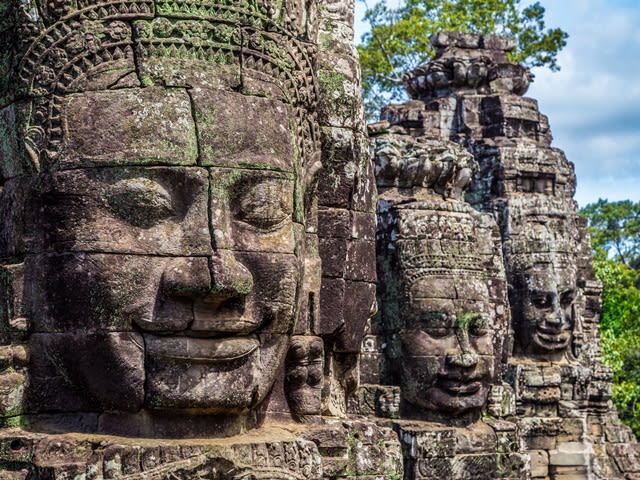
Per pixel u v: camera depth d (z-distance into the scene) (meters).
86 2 5.91
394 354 13.00
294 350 6.57
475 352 12.95
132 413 5.79
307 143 6.62
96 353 5.73
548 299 17.56
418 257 12.94
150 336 5.72
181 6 5.94
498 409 13.52
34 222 5.94
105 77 5.83
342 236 7.29
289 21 6.47
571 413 17.09
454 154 13.73
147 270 5.71
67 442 5.64
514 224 17.67
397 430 12.35
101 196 5.73
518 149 18.00
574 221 18.19
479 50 19.25
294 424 6.59
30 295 5.95
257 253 5.93
